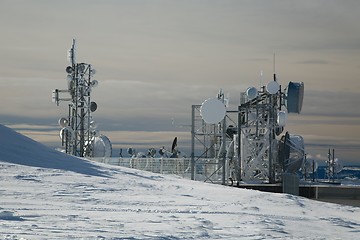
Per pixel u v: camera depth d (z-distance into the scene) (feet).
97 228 42.11
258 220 52.60
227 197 73.72
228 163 142.00
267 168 165.37
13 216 46.42
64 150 156.66
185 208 59.11
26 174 80.74
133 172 97.86
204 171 140.36
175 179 95.50
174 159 143.95
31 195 63.31
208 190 80.94
